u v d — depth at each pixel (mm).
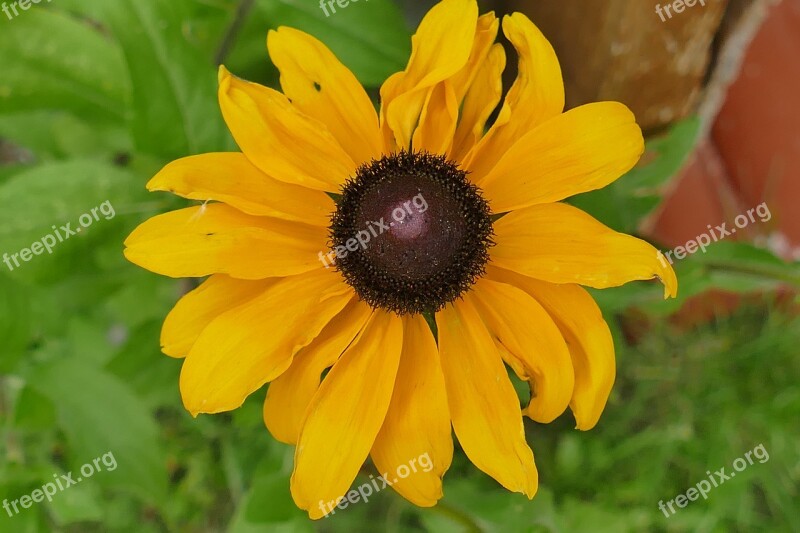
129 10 227
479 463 205
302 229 211
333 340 211
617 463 299
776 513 303
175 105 232
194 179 203
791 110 295
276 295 208
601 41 237
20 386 262
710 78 250
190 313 209
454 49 200
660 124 260
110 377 248
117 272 265
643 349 307
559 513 287
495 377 207
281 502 243
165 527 299
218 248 203
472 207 207
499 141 208
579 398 206
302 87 207
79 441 247
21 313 246
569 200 238
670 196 309
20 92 246
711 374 303
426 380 209
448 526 266
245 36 250
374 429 206
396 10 244
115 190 247
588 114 201
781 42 291
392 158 209
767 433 302
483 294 211
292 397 211
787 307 303
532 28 202
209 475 296
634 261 199
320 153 209
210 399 203
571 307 207
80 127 278
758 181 303
